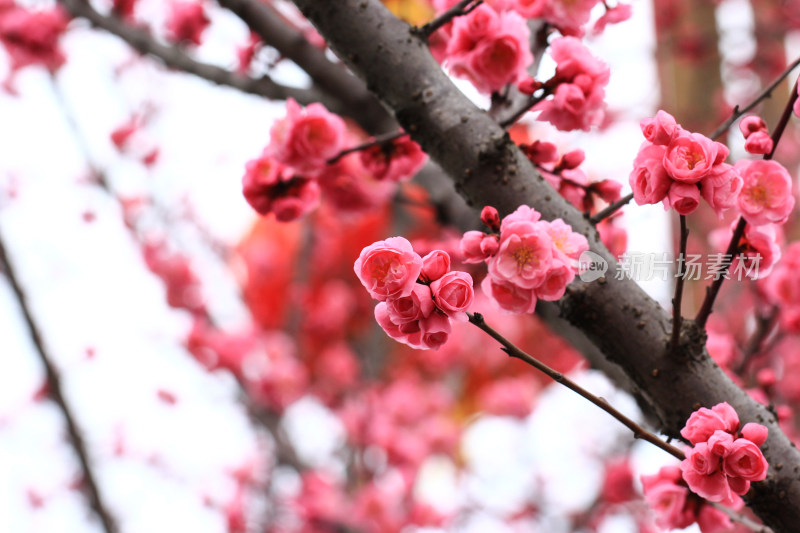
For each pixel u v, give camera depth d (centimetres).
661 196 96
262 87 145
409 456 279
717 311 186
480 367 380
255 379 254
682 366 101
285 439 247
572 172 111
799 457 99
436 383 347
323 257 348
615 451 242
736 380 122
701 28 251
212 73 148
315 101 145
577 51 107
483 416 347
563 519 288
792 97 99
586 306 102
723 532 112
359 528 236
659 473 103
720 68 249
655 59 251
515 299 99
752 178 98
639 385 102
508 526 302
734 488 96
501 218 105
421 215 232
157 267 272
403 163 118
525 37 111
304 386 270
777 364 176
